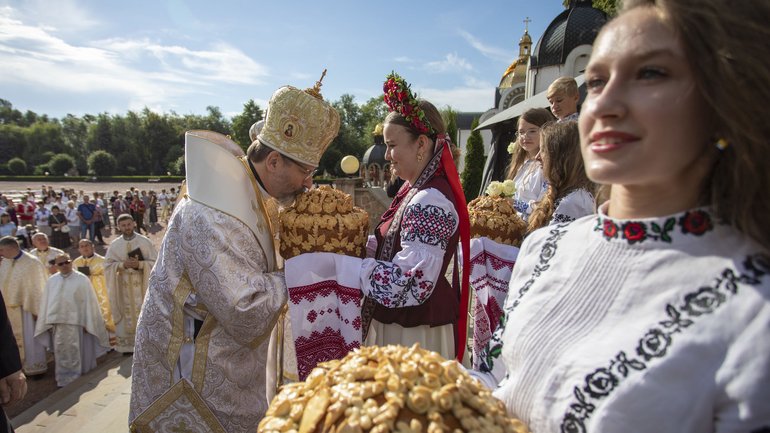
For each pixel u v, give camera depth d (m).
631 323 0.72
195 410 1.84
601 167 0.70
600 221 0.86
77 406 4.29
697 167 0.72
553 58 16.39
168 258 1.86
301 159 1.97
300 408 0.77
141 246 6.09
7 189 45.84
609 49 0.70
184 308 1.87
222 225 1.79
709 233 0.71
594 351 0.74
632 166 0.68
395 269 1.86
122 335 6.09
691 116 0.66
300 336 1.92
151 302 1.89
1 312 2.15
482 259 2.34
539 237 1.01
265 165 2.00
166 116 72.94
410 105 1.99
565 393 0.76
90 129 73.25
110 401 4.35
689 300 0.68
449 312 2.06
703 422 0.63
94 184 54.19
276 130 1.95
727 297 0.64
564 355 0.78
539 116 3.21
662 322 0.69
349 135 49.19
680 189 0.74
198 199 1.82
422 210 1.91
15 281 5.72
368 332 2.13
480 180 16.31
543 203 2.22
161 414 1.85
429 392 0.71
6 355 2.16
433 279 1.87
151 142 70.50
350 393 0.72
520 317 0.91
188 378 1.84
